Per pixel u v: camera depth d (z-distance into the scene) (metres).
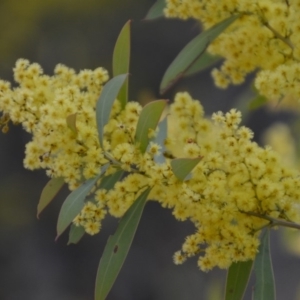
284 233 1.91
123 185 1.16
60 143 1.15
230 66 1.23
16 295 4.16
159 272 4.22
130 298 4.20
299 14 1.20
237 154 1.15
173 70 1.21
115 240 1.17
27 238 4.24
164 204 1.16
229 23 1.21
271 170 1.15
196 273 4.11
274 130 1.75
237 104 1.64
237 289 1.19
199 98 4.15
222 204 1.15
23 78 1.18
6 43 4.24
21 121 1.16
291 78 1.17
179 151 1.18
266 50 1.21
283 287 3.71
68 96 1.17
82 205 1.14
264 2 1.21
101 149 1.15
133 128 1.17
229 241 1.15
